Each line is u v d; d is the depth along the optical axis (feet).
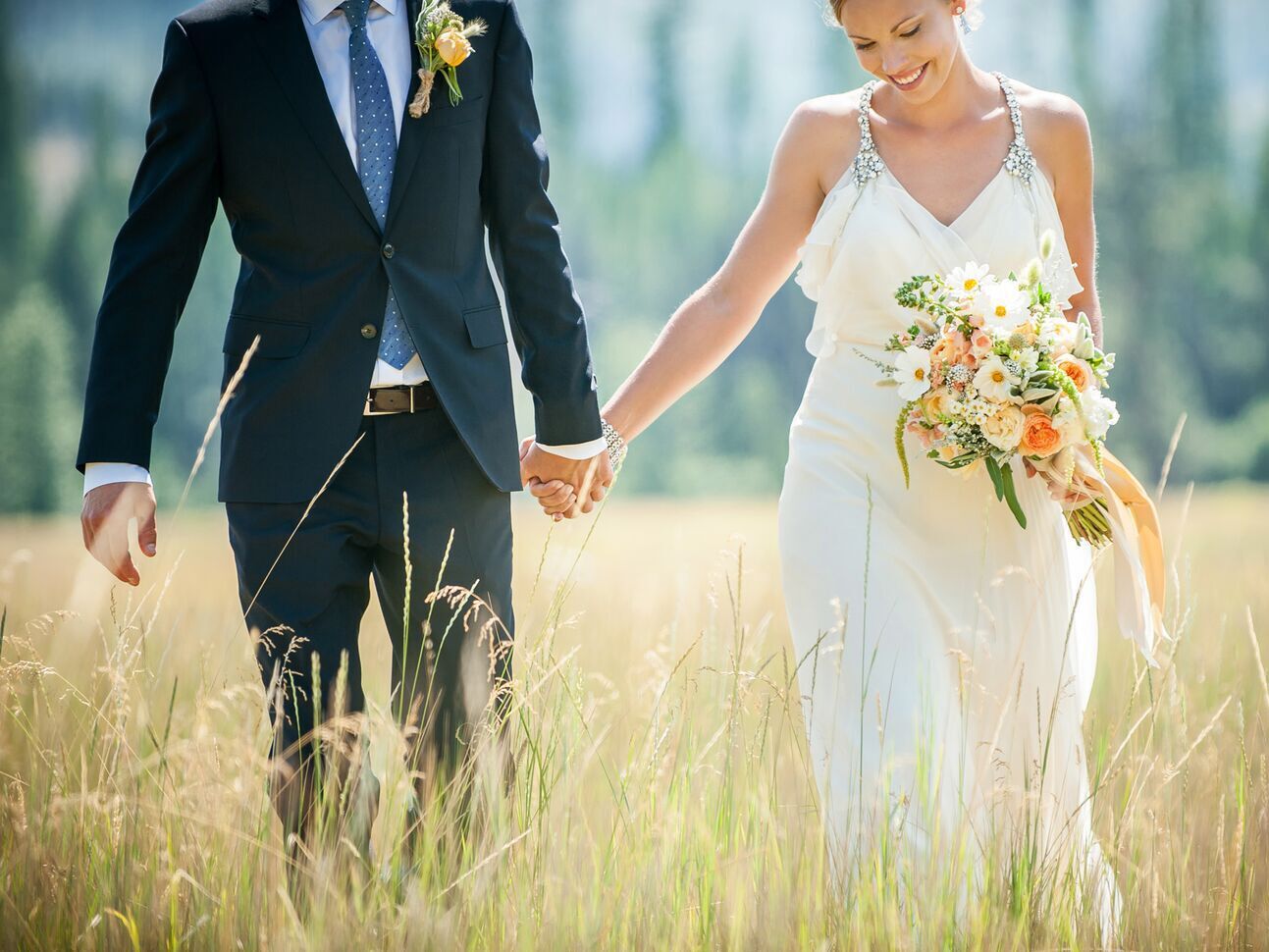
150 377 33.19
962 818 32.45
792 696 37.78
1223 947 30.91
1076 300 41.63
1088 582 41.45
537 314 36.04
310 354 33.71
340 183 33.68
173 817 30.99
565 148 588.09
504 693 33.86
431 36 34.22
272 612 33.65
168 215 33.55
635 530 216.74
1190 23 533.55
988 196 39.37
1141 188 525.34
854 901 30.32
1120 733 40.34
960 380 36.04
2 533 296.10
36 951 28.60
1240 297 520.83
